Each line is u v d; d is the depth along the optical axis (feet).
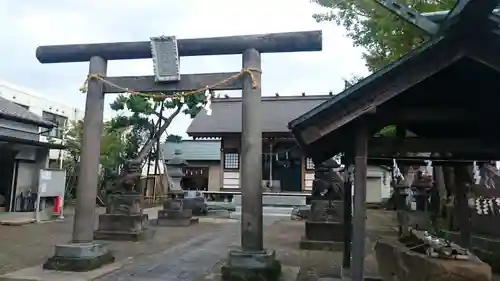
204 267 27.96
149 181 89.20
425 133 20.31
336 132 16.78
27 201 61.00
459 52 13.88
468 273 12.47
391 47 30.42
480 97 16.14
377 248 19.24
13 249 33.76
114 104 64.85
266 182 93.56
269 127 92.17
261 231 24.81
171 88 27.35
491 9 12.55
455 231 31.89
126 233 40.83
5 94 75.82
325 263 29.63
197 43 26.48
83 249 26.22
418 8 26.58
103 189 78.95
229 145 93.97
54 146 64.23
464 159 19.75
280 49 25.66
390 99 15.03
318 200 38.04
